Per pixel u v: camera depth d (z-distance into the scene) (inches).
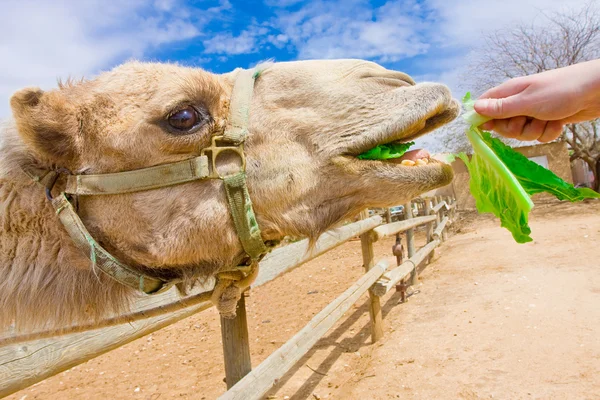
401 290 69.0
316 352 53.7
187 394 47.6
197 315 85.3
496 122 19.4
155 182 17.7
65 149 17.3
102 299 18.6
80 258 17.8
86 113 17.6
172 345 67.6
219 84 19.5
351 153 19.0
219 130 18.6
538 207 192.9
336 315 41.3
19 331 18.2
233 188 18.3
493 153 18.4
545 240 103.3
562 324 48.0
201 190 18.2
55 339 23.0
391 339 53.2
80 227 17.0
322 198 19.3
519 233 19.8
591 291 57.9
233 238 18.6
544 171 20.6
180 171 17.9
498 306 57.5
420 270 94.3
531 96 17.1
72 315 18.2
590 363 38.4
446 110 19.6
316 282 98.3
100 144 17.5
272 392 43.9
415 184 18.7
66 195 17.5
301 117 19.5
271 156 19.1
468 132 19.1
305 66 20.8
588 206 171.9
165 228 17.8
